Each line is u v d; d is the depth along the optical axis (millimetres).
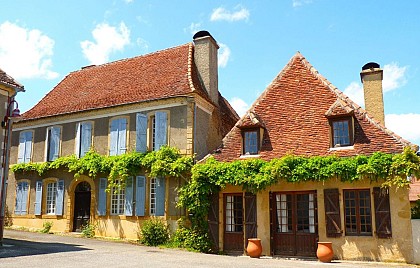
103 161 18109
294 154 14656
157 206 16641
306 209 14250
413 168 12250
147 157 17047
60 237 17078
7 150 13742
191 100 17094
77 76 23797
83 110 19375
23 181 20984
